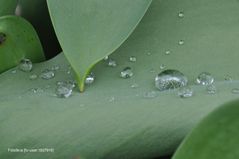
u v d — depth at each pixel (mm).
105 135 186
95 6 189
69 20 187
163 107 188
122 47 205
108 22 188
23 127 190
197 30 205
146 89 195
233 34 203
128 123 186
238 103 156
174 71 195
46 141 187
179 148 157
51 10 187
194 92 192
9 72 205
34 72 205
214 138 156
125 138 185
